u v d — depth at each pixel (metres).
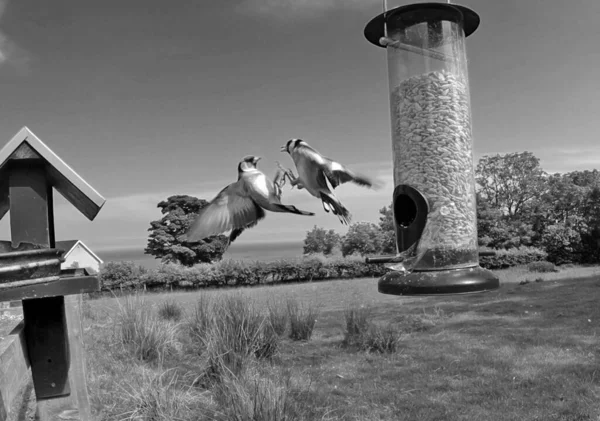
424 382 6.73
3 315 6.79
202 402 5.76
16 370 2.21
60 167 1.95
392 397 6.18
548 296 13.88
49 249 1.94
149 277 23.39
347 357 8.02
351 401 6.04
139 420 5.26
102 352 7.51
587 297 13.14
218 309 8.55
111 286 23.16
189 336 8.70
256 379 5.80
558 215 36.94
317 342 9.02
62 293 1.84
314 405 5.76
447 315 11.77
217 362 6.62
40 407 2.36
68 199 2.19
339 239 27.36
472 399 6.09
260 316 8.46
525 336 9.09
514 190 39.81
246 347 7.15
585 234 33.19
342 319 11.46
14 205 2.00
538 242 33.56
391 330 9.02
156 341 7.78
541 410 5.66
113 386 6.04
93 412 5.29
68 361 2.41
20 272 1.84
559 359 7.54
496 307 12.51
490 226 33.31
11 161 1.98
